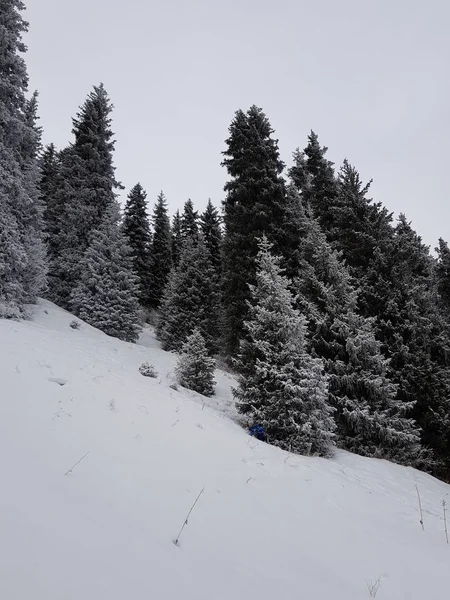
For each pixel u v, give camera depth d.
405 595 4.21
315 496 6.82
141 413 7.50
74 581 2.51
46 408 5.95
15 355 8.20
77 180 26.55
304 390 10.76
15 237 16.47
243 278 20.88
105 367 10.50
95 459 4.85
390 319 16.30
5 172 16.31
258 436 10.77
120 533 3.38
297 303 16.45
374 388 13.31
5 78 16.86
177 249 45.47
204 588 3.06
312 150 27.16
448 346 16.61
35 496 3.42
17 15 17.19
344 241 18.81
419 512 7.86
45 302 21.12
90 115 28.67
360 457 11.95
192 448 6.84
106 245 24.41
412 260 18.61
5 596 2.16
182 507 4.52
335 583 4.03
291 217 22.78
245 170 23.27
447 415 14.30
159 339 28.02
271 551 4.30
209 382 15.25
